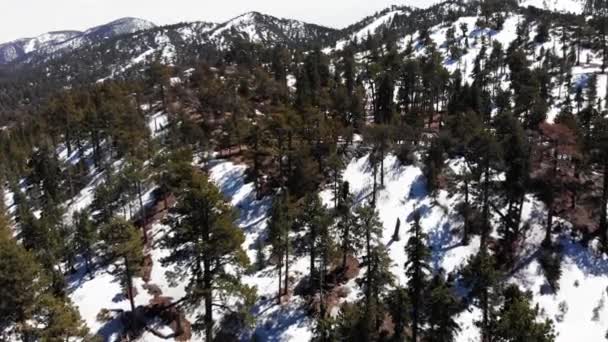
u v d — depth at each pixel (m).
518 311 23.14
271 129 55.16
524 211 48.28
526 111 69.31
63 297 35.94
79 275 48.16
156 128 85.44
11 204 76.88
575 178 49.91
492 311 30.77
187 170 26.23
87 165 80.00
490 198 50.25
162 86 97.44
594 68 113.81
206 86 86.38
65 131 86.31
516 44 140.38
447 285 36.34
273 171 61.69
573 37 138.38
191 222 24.00
